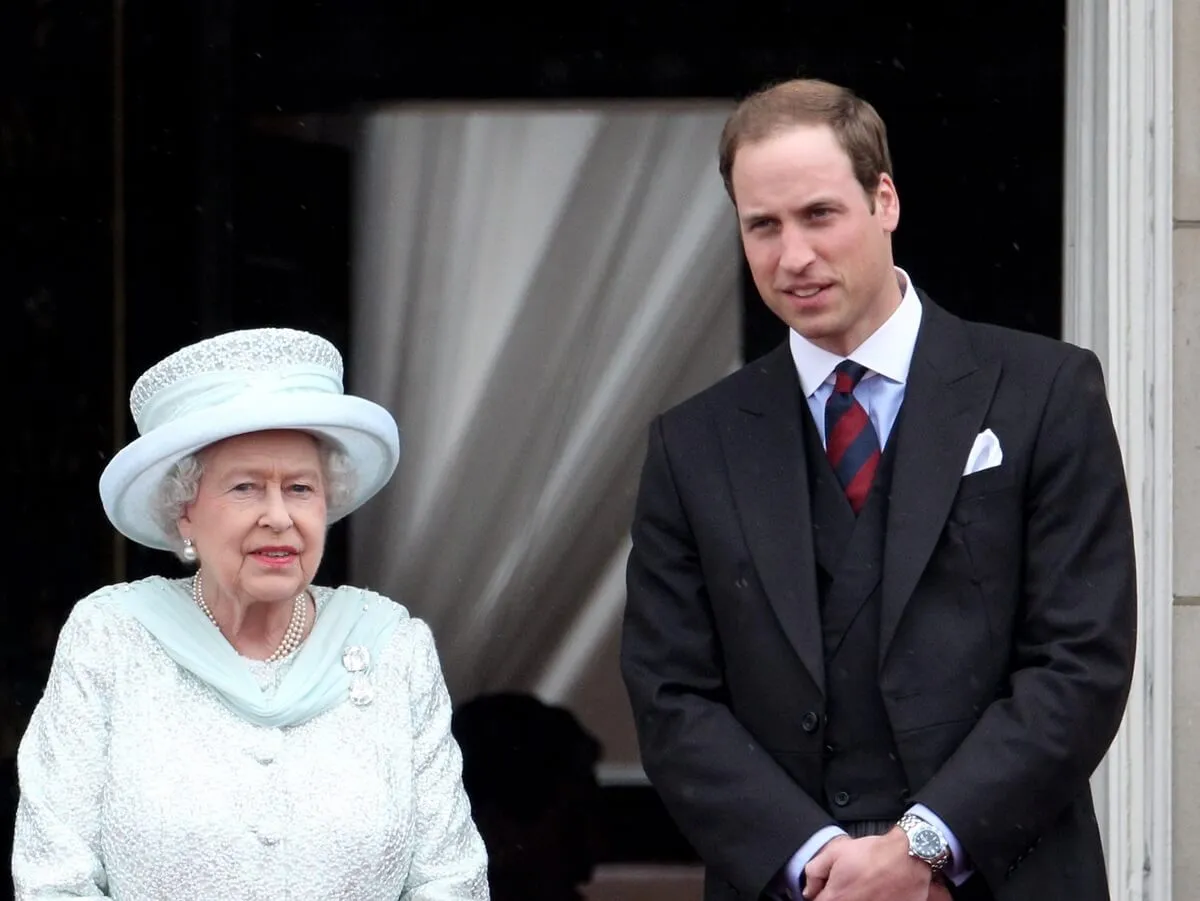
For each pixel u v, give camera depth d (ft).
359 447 36.27
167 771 34.42
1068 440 38.17
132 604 36.04
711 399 41.09
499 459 66.90
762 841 37.24
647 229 66.54
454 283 67.10
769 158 37.88
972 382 39.04
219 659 35.45
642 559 40.60
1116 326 51.16
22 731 65.10
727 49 66.08
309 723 35.50
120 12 66.80
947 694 37.60
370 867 34.73
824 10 65.10
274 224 67.46
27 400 66.18
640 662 39.78
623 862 65.41
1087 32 53.16
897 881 36.01
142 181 67.31
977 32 63.72
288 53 67.31
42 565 65.98
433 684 37.14
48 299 66.49
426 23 66.90
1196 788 50.39
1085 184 53.31
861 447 39.40
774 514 39.24
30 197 66.18
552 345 66.80
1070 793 36.86
